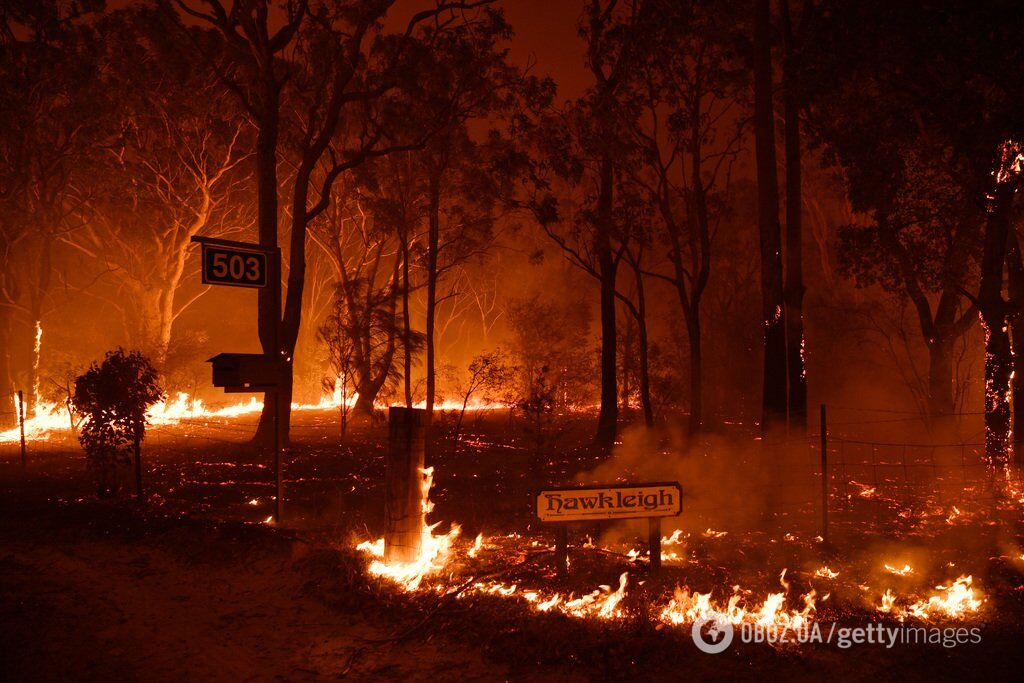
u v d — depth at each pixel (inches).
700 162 901.8
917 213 622.8
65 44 1198.3
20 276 1492.4
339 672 220.2
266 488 573.9
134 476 642.8
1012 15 466.9
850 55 539.8
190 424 1207.6
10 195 1216.2
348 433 1104.2
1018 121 480.4
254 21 890.1
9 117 1169.4
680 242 953.5
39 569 327.0
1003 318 562.9
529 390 1315.2
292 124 1263.5
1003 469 547.2
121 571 325.7
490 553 339.3
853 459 736.3
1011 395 566.3
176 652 236.5
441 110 1047.0
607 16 875.4
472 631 242.4
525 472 637.9
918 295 743.7
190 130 1454.2
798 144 691.4
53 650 236.2
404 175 1294.3
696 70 885.2
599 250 893.2
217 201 1596.9
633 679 209.0
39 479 619.8
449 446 872.3
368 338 1195.3
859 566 313.6
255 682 214.8
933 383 751.1
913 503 475.2
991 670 215.8
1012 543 356.5
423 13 954.1
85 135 1277.1
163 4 877.2
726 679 207.9
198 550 342.6
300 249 903.7
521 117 871.7
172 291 1576.0
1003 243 561.6
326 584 292.4
